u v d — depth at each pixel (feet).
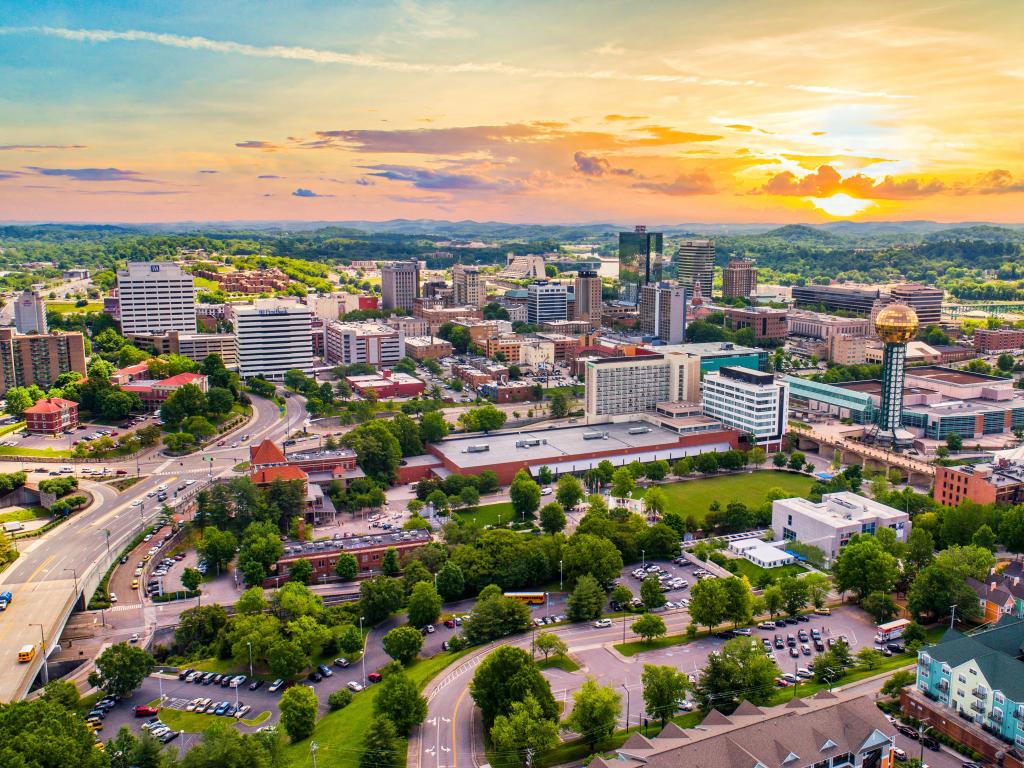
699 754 593.42
